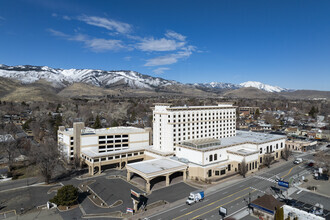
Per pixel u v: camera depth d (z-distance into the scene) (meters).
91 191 79.12
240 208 64.81
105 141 113.44
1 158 112.94
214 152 96.38
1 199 72.56
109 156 102.06
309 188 78.94
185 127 110.00
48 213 63.19
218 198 72.00
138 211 63.78
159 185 84.88
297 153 134.12
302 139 159.75
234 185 83.38
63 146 113.44
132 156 109.81
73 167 106.44
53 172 93.62
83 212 63.72
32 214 62.62
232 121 131.25
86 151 107.19
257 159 101.69
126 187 83.00
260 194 74.69
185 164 91.50
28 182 87.56
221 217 59.81
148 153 111.12
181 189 80.62
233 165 100.31
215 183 85.81
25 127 187.25
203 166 90.00
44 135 161.88
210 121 120.19
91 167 97.75
